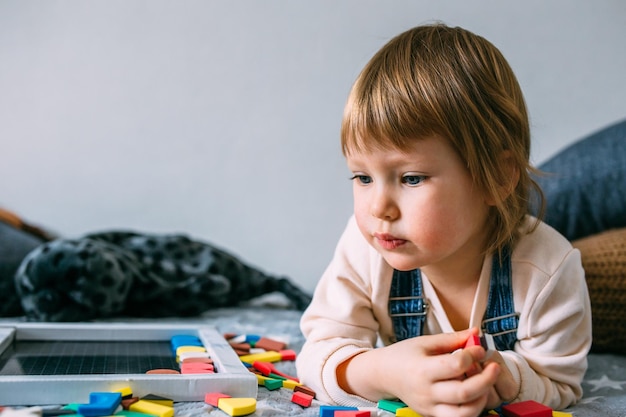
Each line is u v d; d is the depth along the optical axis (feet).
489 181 2.59
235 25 6.65
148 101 6.61
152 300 4.90
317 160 6.64
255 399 2.60
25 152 6.54
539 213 3.00
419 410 2.35
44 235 6.23
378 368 2.49
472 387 2.18
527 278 2.84
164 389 2.53
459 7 6.59
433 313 3.00
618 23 6.55
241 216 6.64
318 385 2.75
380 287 3.01
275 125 6.64
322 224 6.62
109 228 6.57
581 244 4.12
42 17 6.56
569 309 2.79
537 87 6.52
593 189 4.79
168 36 6.63
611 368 3.59
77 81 6.58
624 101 6.52
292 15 6.65
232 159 6.64
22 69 6.56
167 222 6.61
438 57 2.62
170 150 6.62
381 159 2.50
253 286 5.53
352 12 6.62
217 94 6.65
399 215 2.51
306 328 3.10
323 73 6.63
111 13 6.61
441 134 2.47
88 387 2.44
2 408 2.25
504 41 6.56
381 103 2.50
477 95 2.59
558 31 6.56
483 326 2.92
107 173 6.58
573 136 6.52
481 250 2.84
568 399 2.85
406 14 6.61
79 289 4.48
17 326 3.42
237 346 3.56
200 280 4.98
